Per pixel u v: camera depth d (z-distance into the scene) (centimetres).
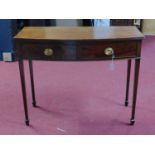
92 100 241
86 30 196
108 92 255
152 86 265
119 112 221
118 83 274
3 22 326
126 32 188
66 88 264
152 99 240
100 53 174
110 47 174
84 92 256
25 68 317
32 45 174
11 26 328
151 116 214
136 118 212
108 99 242
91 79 285
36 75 296
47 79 286
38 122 209
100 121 209
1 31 328
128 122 207
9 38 329
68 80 283
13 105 233
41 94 252
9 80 283
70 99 243
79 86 268
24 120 211
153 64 326
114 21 407
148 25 460
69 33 186
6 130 199
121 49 175
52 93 254
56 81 281
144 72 300
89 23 379
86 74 299
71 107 230
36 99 243
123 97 245
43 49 174
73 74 299
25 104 201
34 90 242
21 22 355
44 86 269
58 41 170
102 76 293
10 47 333
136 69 186
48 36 177
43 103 237
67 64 331
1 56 340
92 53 174
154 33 466
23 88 196
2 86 269
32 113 221
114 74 298
